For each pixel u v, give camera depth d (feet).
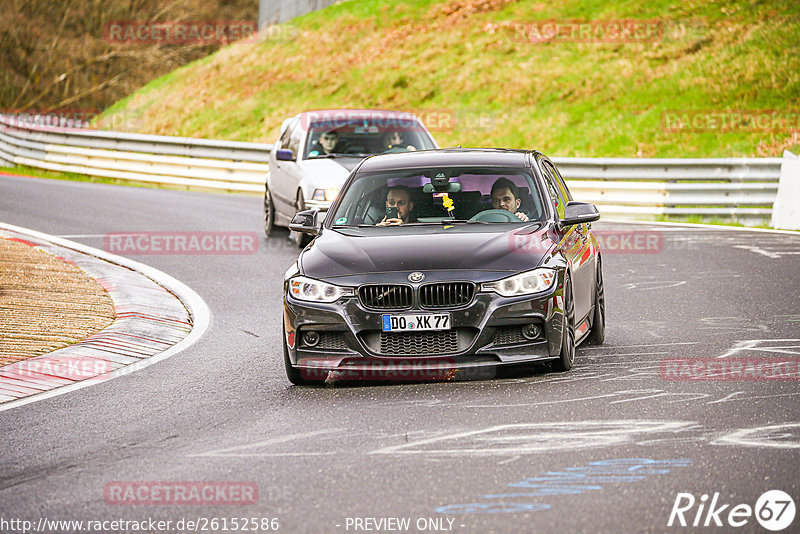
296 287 82.58
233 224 195.83
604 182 217.15
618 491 53.21
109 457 63.82
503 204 92.07
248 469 59.88
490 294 79.25
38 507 54.39
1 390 83.92
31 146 322.14
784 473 55.36
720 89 323.16
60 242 168.04
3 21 574.56
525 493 53.36
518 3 426.51
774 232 185.06
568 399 74.02
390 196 93.81
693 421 66.90
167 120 431.02
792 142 281.33
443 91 378.32
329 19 469.98
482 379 82.43
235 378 87.51
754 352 89.56
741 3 372.58
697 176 213.87
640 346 94.58
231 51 477.36
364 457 61.21
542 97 352.08
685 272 141.59
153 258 157.48
